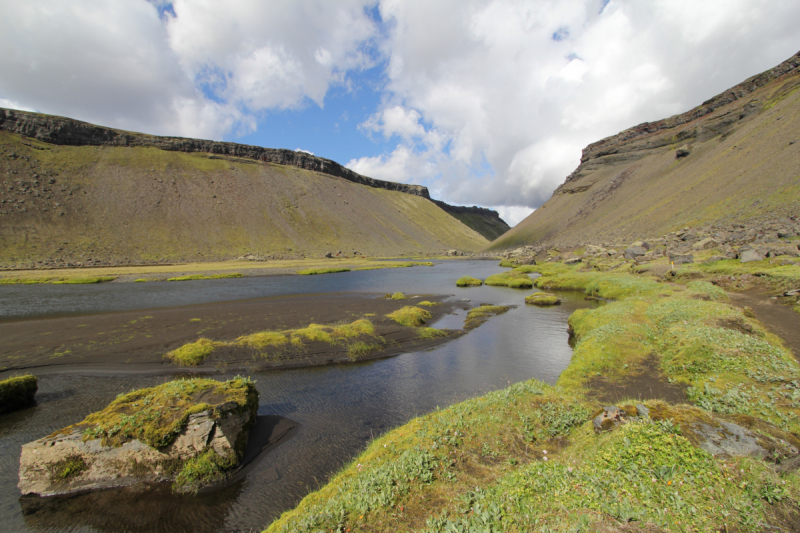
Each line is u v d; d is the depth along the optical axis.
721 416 8.40
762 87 130.62
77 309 35.97
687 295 24.39
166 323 28.27
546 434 9.37
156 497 9.70
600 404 11.55
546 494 5.84
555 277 52.66
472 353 22.22
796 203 55.00
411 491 6.95
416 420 10.98
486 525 5.24
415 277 71.75
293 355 21.59
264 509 9.13
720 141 124.06
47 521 9.01
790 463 6.21
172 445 10.42
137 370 19.61
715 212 74.81
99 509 9.32
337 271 85.62
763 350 12.68
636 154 177.50
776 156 78.25
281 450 11.79
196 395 12.07
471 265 107.94
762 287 27.09
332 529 6.02
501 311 34.66
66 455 10.15
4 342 23.50
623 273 45.53
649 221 98.38
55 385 17.67
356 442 12.20
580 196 185.88
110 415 10.99
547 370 18.73
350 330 25.09
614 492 5.50
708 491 5.32
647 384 13.12
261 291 49.88
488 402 10.98
